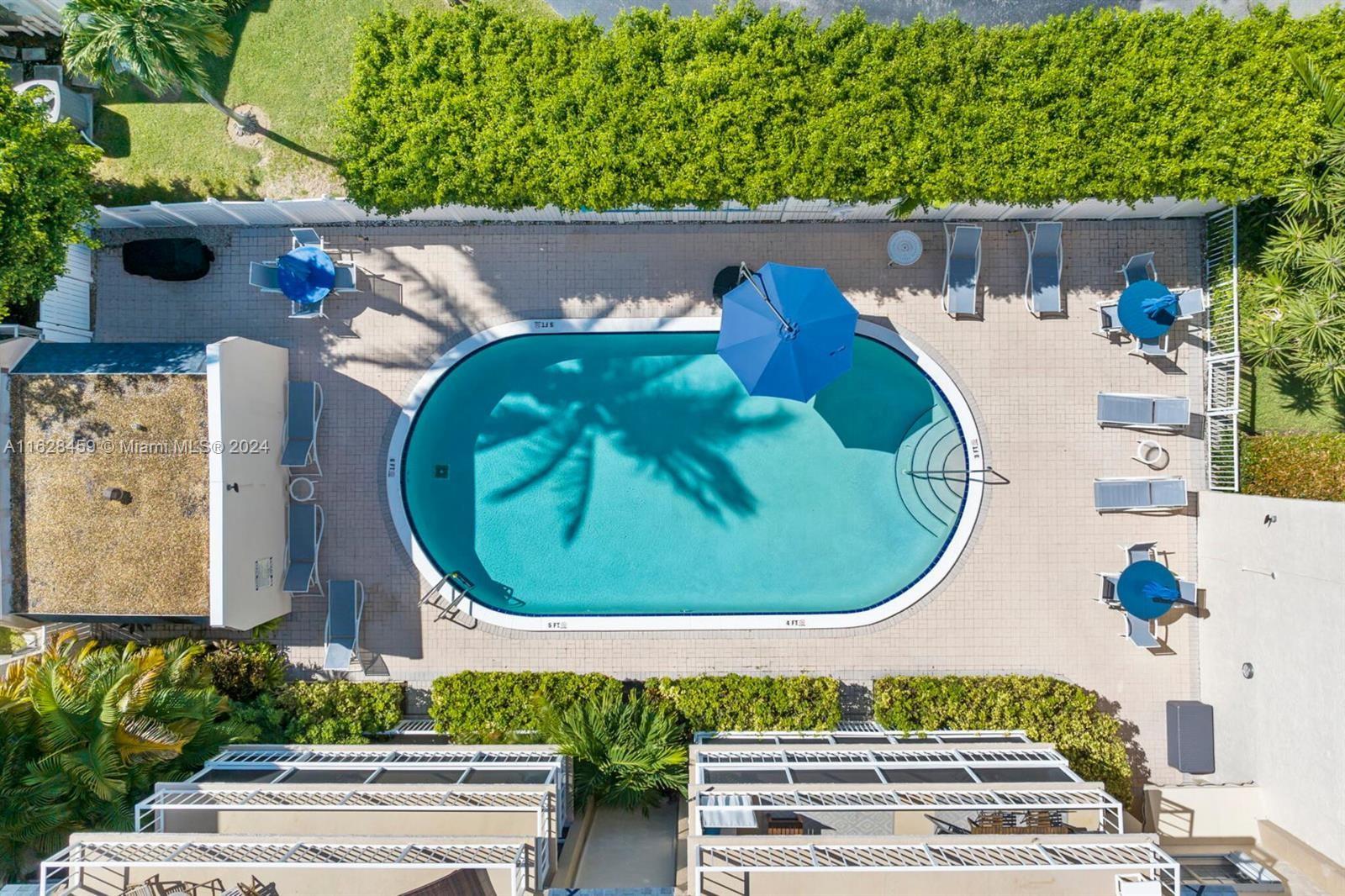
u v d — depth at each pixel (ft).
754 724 48.85
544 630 51.24
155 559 44.21
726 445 52.39
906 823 39.27
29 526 44.37
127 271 49.29
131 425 44.04
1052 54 42.50
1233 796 45.42
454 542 52.65
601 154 43.32
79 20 40.24
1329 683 40.16
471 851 35.12
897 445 52.11
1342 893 38.73
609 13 51.06
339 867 34.09
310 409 49.90
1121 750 47.96
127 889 34.99
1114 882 34.99
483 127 43.78
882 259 50.55
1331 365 42.73
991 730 48.21
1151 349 48.14
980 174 43.45
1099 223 50.31
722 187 43.86
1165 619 50.78
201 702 43.14
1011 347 50.57
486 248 51.01
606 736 45.80
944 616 51.11
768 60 42.88
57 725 37.65
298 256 47.83
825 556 52.26
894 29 42.75
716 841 35.81
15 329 45.52
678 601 52.34
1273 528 43.98
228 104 51.06
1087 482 50.62
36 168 39.42
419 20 43.86
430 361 51.34
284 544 50.39
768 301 43.45
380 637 51.44
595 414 52.54
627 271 50.93
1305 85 41.65
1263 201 46.32
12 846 37.24
